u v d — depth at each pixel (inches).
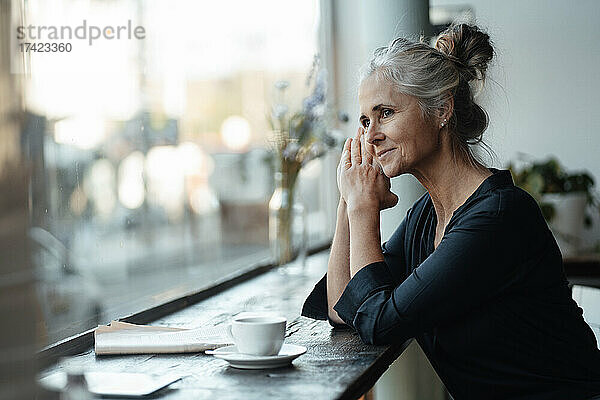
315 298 81.2
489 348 70.4
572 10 177.6
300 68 157.8
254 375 59.4
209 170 139.3
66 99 88.4
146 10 117.8
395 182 111.1
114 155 109.3
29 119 73.4
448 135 72.9
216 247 140.9
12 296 58.7
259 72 146.4
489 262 67.4
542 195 163.0
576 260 146.9
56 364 64.6
